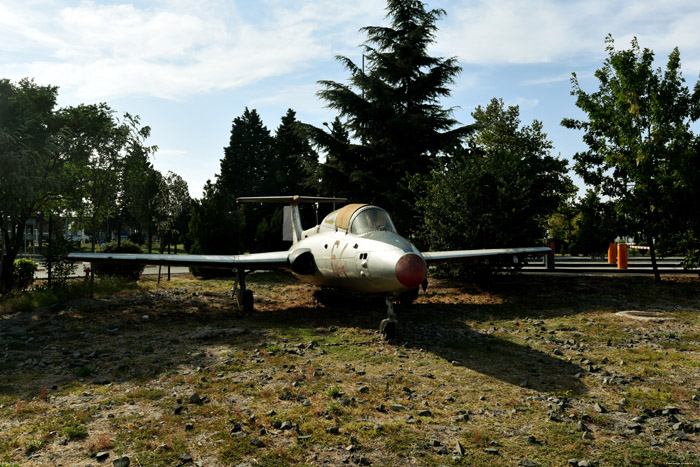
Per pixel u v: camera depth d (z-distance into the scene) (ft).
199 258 39.11
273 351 25.11
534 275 60.34
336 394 18.08
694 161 44.70
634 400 17.74
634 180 49.14
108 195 62.44
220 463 12.57
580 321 34.17
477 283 52.03
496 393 18.67
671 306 39.96
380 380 20.30
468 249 49.01
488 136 86.69
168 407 16.74
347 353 25.18
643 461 12.88
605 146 51.96
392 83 80.12
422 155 77.36
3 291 44.50
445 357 24.39
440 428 15.12
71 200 54.44
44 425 15.02
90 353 24.49
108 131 55.62
